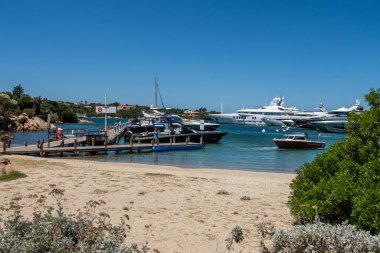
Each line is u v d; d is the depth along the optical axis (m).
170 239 8.87
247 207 12.62
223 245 8.55
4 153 32.97
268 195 15.10
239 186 17.38
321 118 108.50
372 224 7.58
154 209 11.76
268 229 9.77
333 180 8.89
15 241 5.01
